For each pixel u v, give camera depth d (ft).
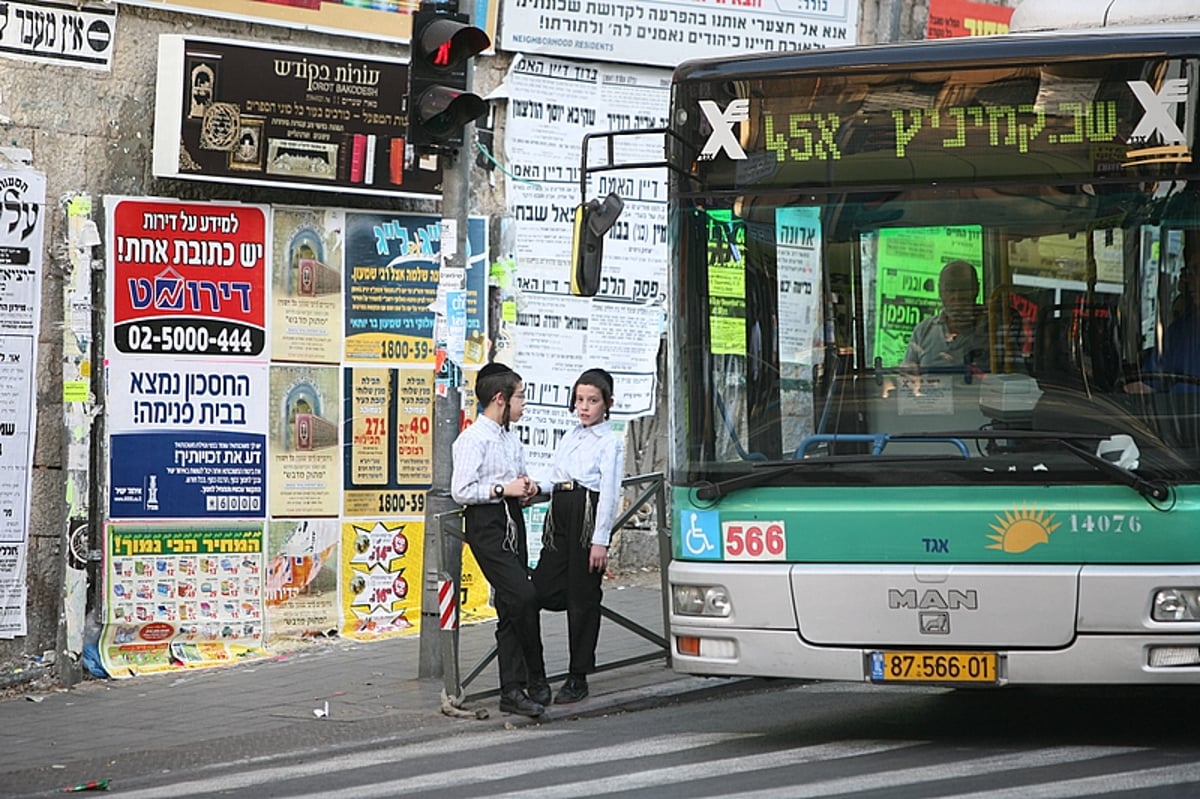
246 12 60.95
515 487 48.91
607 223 44.24
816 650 41.39
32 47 56.34
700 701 52.34
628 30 72.13
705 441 42.88
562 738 46.16
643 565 75.31
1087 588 39.81
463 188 54.39
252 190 60.75
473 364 67.31
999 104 41.73
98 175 57.88
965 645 40.50
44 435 56.44
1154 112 40.81
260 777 41.81
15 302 55.52
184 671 57.88
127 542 57.93
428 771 41.81
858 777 39.24
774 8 76.59
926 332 41.70
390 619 63.16
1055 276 41.14
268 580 60.59
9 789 41.93
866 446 41.65
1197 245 40.29
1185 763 40.19
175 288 58.85
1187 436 39.88
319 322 61.87
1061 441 40.37
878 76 42.42
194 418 59.16
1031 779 38.45
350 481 62.39
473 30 52.49
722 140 43.24
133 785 41.88
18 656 55.67
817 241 42.52
